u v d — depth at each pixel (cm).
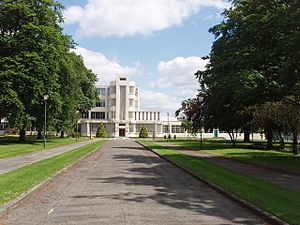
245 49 3125
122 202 1181
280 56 2791
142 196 1302
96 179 1758
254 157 3238
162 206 1128
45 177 1684
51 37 4944
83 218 955
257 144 5631
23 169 1988
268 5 2827
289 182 1655
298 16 2414
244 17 3180
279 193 1291
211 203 1199
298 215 954
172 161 2692
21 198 1173
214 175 1842
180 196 1323
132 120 12400
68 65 5416
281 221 905
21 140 5441
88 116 12725
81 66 7531
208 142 6925
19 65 4597
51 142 5781
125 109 12412
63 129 6272
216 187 1473
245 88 3086
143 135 11319
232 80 3444
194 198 1287
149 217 974
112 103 12475
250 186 1465
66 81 5647
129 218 959
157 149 4344
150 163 2695
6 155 3012
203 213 1043
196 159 2911
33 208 1083
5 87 4500
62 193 1352
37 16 5044
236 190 1360
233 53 3684
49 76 4903
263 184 1526
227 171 2053
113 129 12306
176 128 12838
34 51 4784
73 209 1068
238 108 4622
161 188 1505
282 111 3725
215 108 4988
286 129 4381
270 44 2841
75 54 6962
